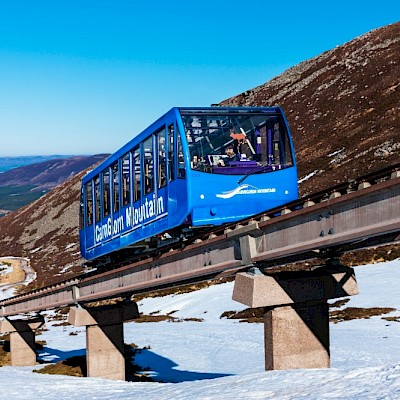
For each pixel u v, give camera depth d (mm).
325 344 19266
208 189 18359
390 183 12281
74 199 197500
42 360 52438
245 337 51250
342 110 129250
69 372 38875
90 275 34062
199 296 77062
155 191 20812
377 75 134625
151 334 58219
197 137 18797
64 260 143625
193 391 17859
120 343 36000
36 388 29125
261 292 18000
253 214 18859
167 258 23266
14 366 50219
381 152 98875
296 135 130625
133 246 24219
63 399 24688
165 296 83312
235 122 19312
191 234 20453
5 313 52906
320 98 141000
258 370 37531
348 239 13750
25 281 127750
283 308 18844
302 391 14422
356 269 68750
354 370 15984
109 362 35469
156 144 20844
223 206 18500
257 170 19016
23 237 190500
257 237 17391
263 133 19531
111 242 26062
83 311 35188
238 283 18547
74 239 165250
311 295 18984
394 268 65750
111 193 26109
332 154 111125
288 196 19312
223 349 46844
